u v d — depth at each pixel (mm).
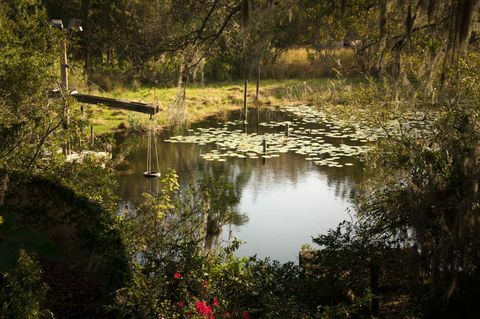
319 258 6242
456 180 5605
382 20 6012
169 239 6391
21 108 7609
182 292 5344
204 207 6801
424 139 6344
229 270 6109
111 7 20391
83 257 6137
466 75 6262
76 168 7758
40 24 8844
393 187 6281
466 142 5734
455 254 5582
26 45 8266
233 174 13484
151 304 4902
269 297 5234
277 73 27859
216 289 5637
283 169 13984
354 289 5906
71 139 8281
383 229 6191
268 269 6031
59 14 23672
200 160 14758
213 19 6746
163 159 14758
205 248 6656
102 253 5859
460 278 5719
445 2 5855
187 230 6480
